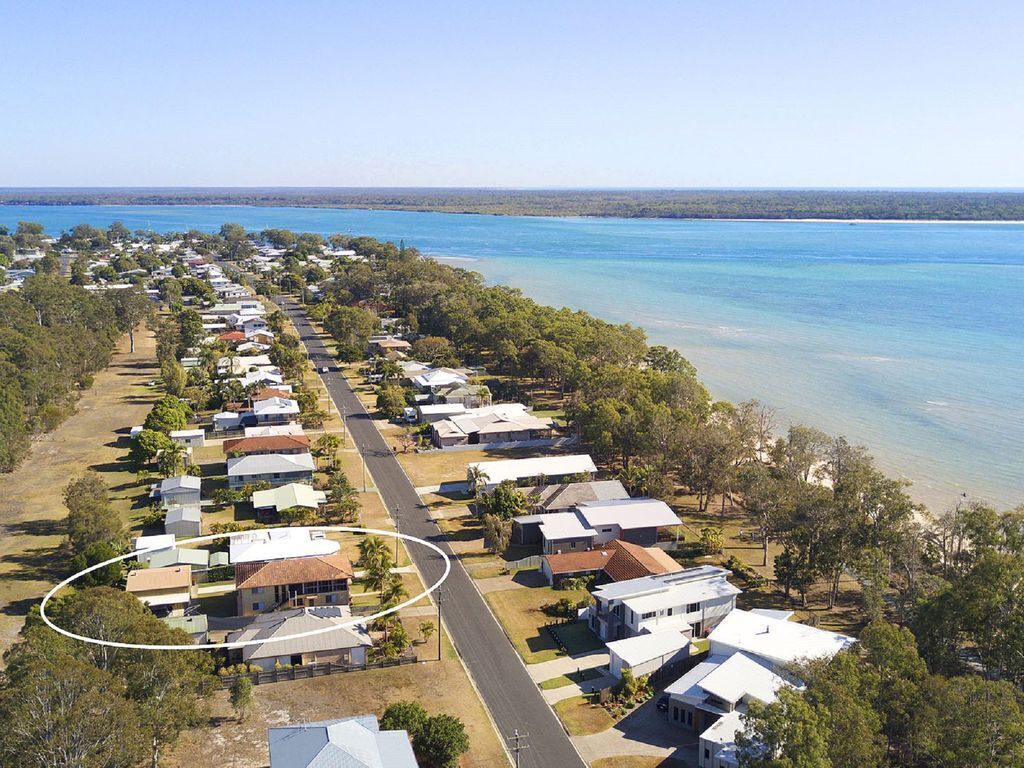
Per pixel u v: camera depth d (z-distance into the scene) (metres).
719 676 68.75
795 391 179.50
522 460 125.44
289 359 185.12
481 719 68.75
